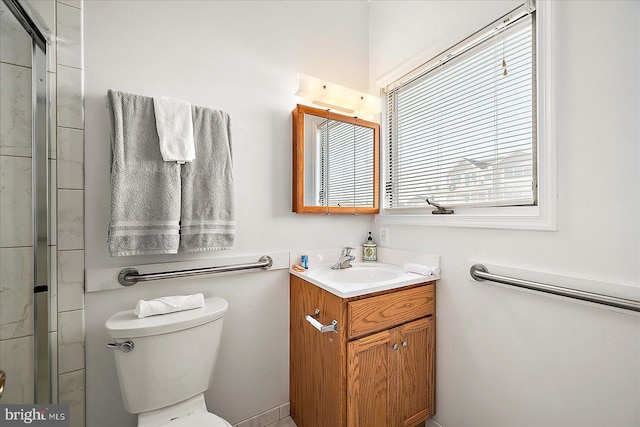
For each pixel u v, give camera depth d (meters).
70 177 1.08
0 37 0.85
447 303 1.38
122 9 1.19
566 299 0.94
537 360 1.05
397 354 1.29
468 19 1.29
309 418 1.37
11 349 0.90
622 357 0.86
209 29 1.38
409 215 1.60
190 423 1.01
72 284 1.08
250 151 1.47
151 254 1.20
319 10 1.73
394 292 1.28
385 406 1.25
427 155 1.55
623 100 0.84
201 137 1.25
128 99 1.09
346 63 1.82
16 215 0.92
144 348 1.01
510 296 1.13
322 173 1.60
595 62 0.90
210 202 1.24
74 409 1.08
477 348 1.25
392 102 1.79
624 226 0.84
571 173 0.96
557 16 0.98
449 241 1.38
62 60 1.07
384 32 1.80
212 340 1.16
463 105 1.36
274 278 1.53
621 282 0.84
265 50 1.53
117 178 1.05
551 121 0.99
